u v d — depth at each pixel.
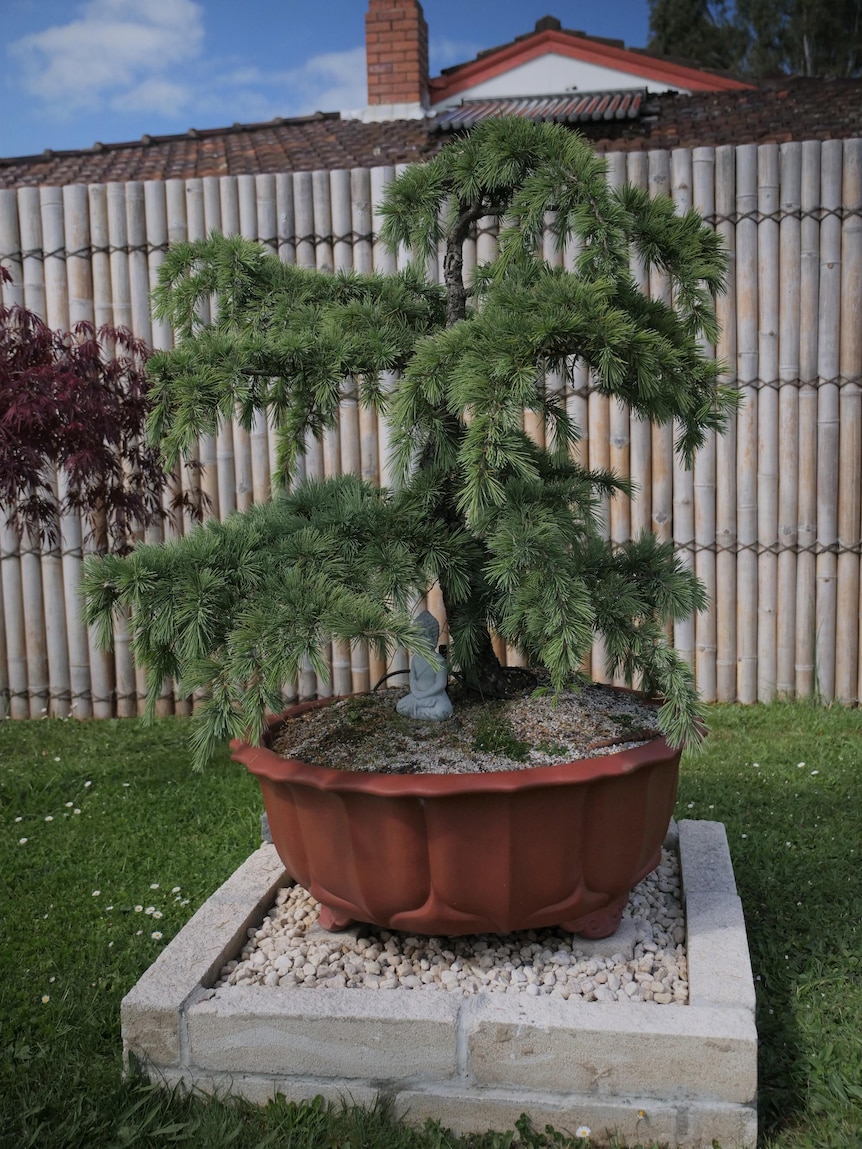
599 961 2.37
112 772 4.33
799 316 4.86
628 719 2.56
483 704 2.67
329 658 5.16
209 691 2.44
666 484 5.01
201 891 3.15
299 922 2.63
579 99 8.41
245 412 2.47
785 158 4.76
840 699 5.05
